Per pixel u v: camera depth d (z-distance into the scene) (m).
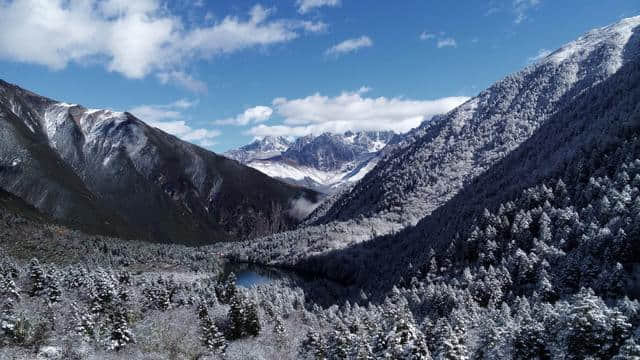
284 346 108.50
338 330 79.56
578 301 67.38
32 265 108.88
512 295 128.75
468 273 149.12
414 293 152.75
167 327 97.50
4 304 81.19
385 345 66.06
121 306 94.62
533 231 157.38
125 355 76.19
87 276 130.25
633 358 52.59
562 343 67.44
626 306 71.62
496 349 77.31
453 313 108.44
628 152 158.00
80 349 71.38
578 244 132.12
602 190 146.12
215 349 92.94
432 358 63.81
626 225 119.12
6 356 63.84
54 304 99.12
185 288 160.50
